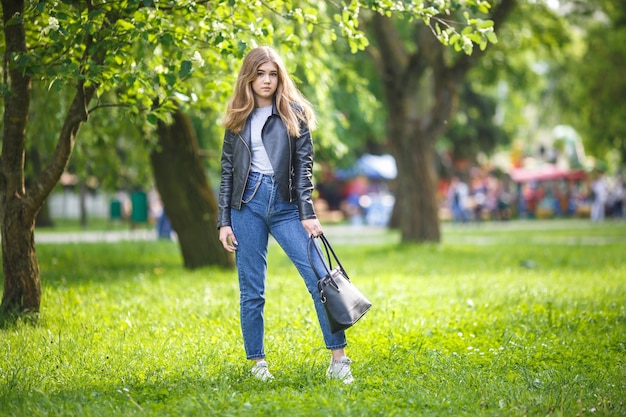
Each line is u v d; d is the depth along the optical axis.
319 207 55.81
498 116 56.91
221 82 9.65
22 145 8.80
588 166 58.56
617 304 10.48
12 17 7.71
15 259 8.92
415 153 23.67
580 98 36.69
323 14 11.70
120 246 22.30
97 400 5.77
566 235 31.62
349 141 38.56
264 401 5.68
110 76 8.06
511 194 57.94
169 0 8.07
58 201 57.78
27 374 6.52
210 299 10.74
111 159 18.03
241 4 8.26
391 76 23.23
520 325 8.89
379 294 11.45
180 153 14.95
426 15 8.13
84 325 8.76
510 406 5.65
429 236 23.81
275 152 6.31
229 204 6.45
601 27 32.38
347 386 6.15
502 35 24.55
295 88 6.52
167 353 7.35
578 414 5.45
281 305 10.28
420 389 6.08
